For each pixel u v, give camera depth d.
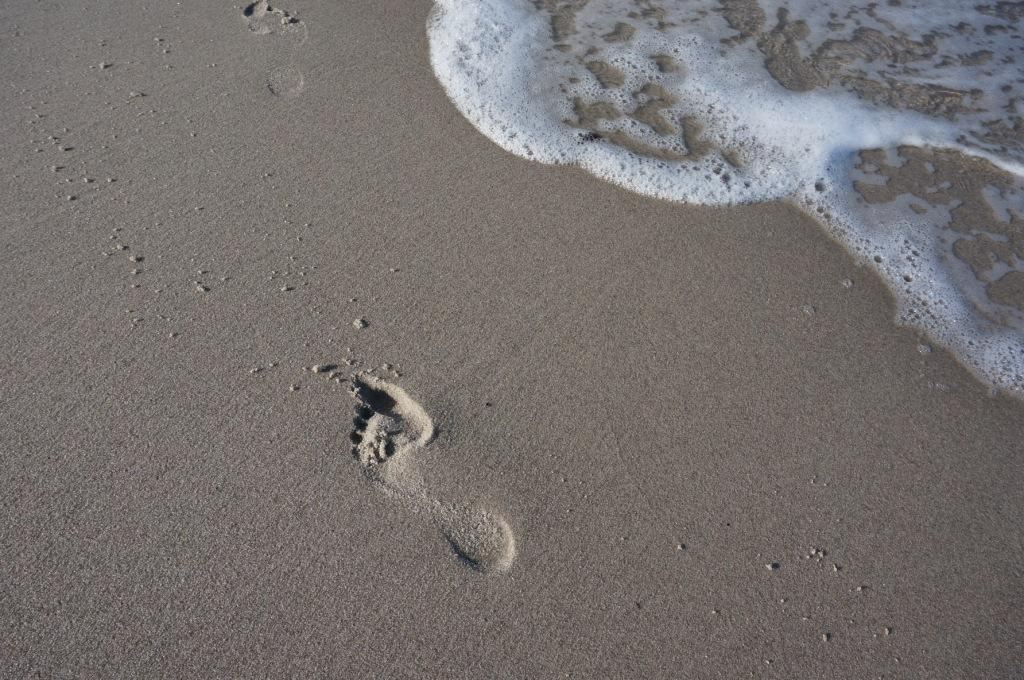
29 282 2.29
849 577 1.91
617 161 2.96
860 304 2.56
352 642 1.69
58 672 1.59
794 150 3.12
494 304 2.39
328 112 2.97
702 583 1.86
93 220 2.47
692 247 2.66
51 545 1.77
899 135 3.24
